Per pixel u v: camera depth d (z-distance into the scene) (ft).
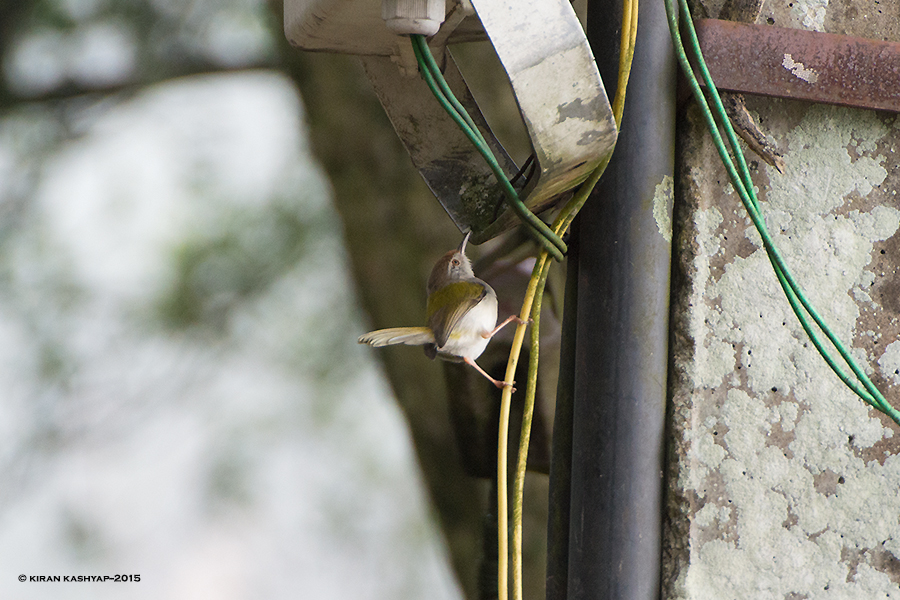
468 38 11.85
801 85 11.53
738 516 11.55
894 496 11.58
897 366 11.62
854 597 11.56
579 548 11.53
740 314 11.59
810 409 11.59
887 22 11.66
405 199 14.28
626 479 11.51
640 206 11.54
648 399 11.53
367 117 14.19
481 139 11.38
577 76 11.21
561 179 11.40
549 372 12.66
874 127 11.64
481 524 13.61
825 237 11.62
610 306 11.54
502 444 11.43
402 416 14.24
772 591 11.54
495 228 11.64
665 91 11.55
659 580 11.53
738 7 11.54
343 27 11.66
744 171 11.43
